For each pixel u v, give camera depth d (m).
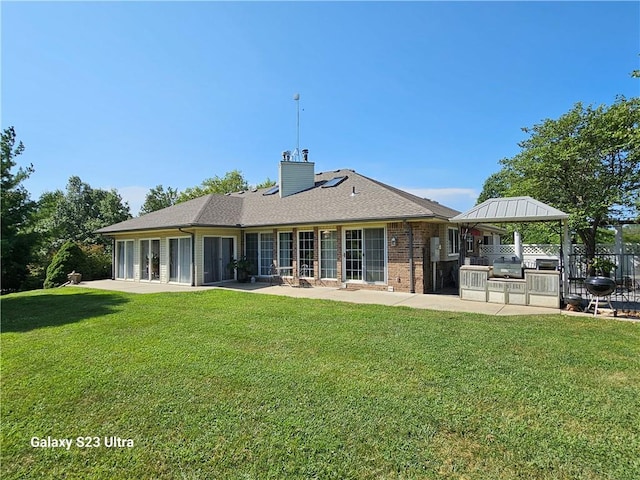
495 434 3.10
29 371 4.94
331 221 12.99
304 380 4.38
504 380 4.29
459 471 2.62
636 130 13.00
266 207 17.17
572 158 15.02
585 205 14.98
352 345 5.82
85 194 34.81
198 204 17.52
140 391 4.17
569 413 3.46
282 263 15.15
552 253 17.47
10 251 13.02
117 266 18.86
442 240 13.93
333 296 11.41
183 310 9.23
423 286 11.88
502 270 10.05
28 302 11.24
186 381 4.43
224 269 16.03
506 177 20.55
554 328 6.81
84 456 2.94
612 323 7.21
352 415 3.47
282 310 8.98
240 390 4.13
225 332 6.85
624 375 4.43
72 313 9.18
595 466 2.65
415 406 3.64
